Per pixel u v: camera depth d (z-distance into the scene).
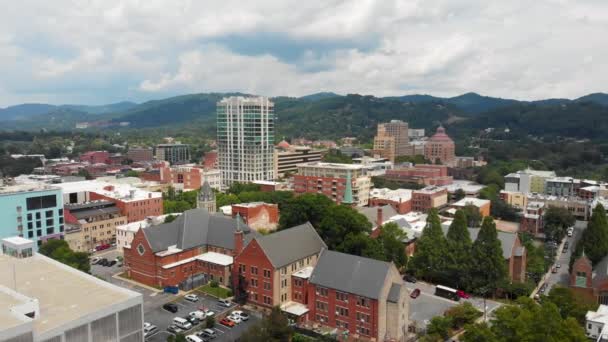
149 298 113.06
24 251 100.62
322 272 102.56
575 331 77.19
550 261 150.12
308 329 97.56
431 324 92.19
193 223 131.75
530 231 195.75
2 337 58.69
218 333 95.50
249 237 123.81
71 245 154.88
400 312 94.56
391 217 168.75
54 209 155.25
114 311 74.25
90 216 162.75
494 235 116.31
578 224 184.38
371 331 94.31
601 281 112.88
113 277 128.00
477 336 78.88
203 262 124.62
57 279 87.81
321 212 139.12
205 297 114.12
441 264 122.12
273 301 105.94
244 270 111.00
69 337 68.31
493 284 115.44
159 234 124.88
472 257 118.00
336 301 99.25
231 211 169.50
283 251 109.88
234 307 108.44
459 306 99.88
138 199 179.12
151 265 121.44
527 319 79.50
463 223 122.88
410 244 147.62
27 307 68.44
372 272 96.81
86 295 79.81
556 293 99.38
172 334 94.25
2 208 143.50
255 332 80.69
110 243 166.38
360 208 178.75
